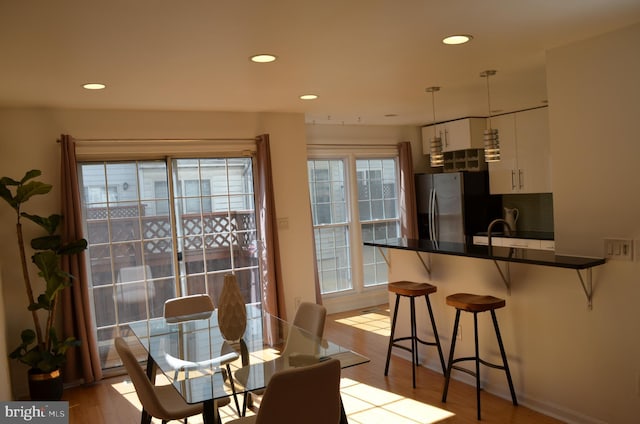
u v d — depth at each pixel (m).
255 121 5.29
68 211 4.27
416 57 3.31
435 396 3.78
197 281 5.09
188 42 2.72
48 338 4.00
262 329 3.36
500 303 3.44
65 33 2.45
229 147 5.15
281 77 3.69
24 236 4.27
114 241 4.71
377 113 5.75
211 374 2.53
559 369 3.29
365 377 4.21
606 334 3.03
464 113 6.03
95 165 4.63
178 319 3.72
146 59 3.00
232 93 4.19
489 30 2.80
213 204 5.16
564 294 3.24
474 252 3.53
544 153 5.66
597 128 3.08
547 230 6.24
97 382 4.47
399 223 7.19
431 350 4.36
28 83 3.42
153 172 4.86
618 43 2.93
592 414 3.12
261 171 5.21
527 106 5.58
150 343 3.10
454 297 3.62
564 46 3.22
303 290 5.57
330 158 6.63
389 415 3.48
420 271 4.39
